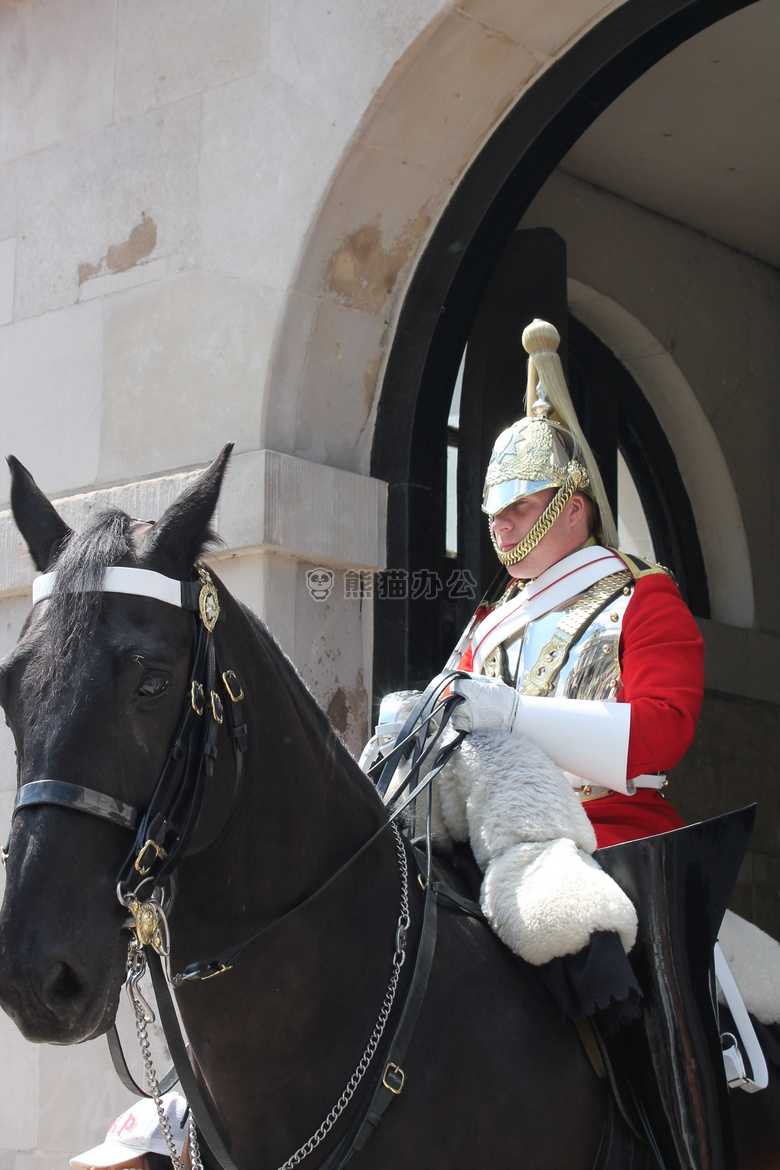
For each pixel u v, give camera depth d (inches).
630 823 174.7
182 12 319.9
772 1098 173.5
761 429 489.7
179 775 118.7
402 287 310.2
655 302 451.8
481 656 197.2
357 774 152.9
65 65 343.0
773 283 503.2
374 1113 133.6
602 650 176.4
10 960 104.6
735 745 446.3
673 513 466.9
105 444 316.8
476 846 163.3
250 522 277.4
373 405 311.3
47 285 336.5
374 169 292.2
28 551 136.4
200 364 302.2
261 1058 132.6
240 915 130.9
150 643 116.6
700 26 284.5
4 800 314.0
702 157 416.5
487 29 276.4
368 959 142.2
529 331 203.3
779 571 485.7
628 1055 155.3
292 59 297.9
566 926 145.9
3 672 118.0
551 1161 144.2
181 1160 153.8
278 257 293.4
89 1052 284.8
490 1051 143.5
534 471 187.0
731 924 184.2
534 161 306.0
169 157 317.1
